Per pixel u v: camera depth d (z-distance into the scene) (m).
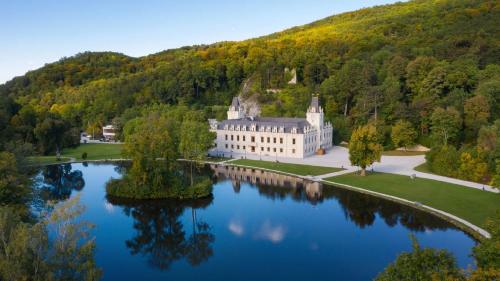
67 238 42.28
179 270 63.06
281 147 155.50
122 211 91.88
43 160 154.75
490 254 39.59
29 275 37.22
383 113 174.25
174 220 86.06
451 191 96.19
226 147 168.88
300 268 61.97
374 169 126.00
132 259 67.81
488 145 112.19
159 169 100.38
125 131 183.00
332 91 199.38
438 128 143.62
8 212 44.16
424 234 72.38
